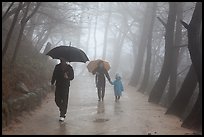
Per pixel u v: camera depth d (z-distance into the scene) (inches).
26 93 585.0
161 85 829.2
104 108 663.1
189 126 505.7
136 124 510.6
